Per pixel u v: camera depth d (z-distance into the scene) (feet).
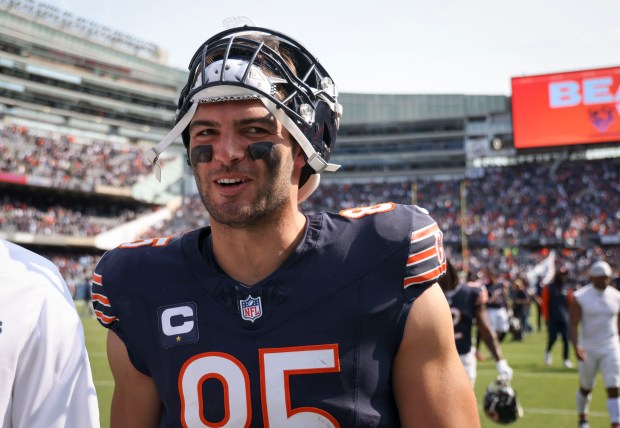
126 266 4.59
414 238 4.42
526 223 114.11
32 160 111.65
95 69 142.92
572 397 24.09
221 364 4.14
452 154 153.69
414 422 4.25
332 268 4.27
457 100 154.40
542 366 33.12
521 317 52.13
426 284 4.38
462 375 4.39
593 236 108.37
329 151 4.95
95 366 31.35
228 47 4.27
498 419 14.11
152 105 154.20
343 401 4.09
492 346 14.76
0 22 124.77
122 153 131.64
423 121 156.04
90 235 113.09
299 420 4.05
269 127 4.17
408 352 4.29
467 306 15.17
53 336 4.09
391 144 158.30
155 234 123.24
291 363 4.09
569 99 101.45
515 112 103.60
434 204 126.52
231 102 4.15
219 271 4.38
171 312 4.33
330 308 4.17
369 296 4.22
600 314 18.20
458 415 4.25
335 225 4.48
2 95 128.36
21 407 4.00
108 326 4.61
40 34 132.05
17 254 4.22
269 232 4.30
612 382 17.79
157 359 4.37
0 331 3.88
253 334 4.14
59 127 139.03
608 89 99.76
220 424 4.11
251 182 4.15
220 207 4.17
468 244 114.42
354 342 4.15
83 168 118.73
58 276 4.40
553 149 105.81
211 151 4.20
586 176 121.80
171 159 137.80
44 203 119.55
